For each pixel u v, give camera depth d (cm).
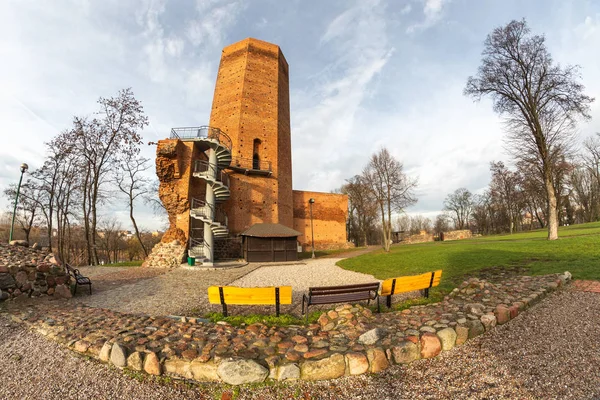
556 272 873
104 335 521
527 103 1803
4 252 984
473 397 348
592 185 4266
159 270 1653
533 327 520
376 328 475
